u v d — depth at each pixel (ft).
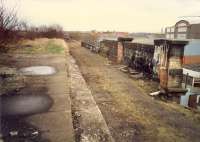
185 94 26.99
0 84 19.62
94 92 25.13
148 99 24.35
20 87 19.30
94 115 15.92
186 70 27.09
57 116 13.46
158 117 19.02
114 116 18.07
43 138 10.90
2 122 12.48
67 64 35.78
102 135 13.26
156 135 15.52
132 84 31.24
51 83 21.07
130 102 22.43
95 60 59.41
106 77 35.24
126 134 15.14
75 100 18.65
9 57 37.14
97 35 169.07
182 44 27.63
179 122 18.42
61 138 10.96
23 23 50.98
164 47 29.30
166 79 27.81
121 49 53.11
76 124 14.15
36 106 15.02
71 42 166.40
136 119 17.94
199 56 29.40
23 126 12.06
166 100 25.36
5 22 31.07
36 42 72.95
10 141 10.51
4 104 15.21
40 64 31.55
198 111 22.45
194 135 16.25
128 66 47.09
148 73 36.11
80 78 28.91
